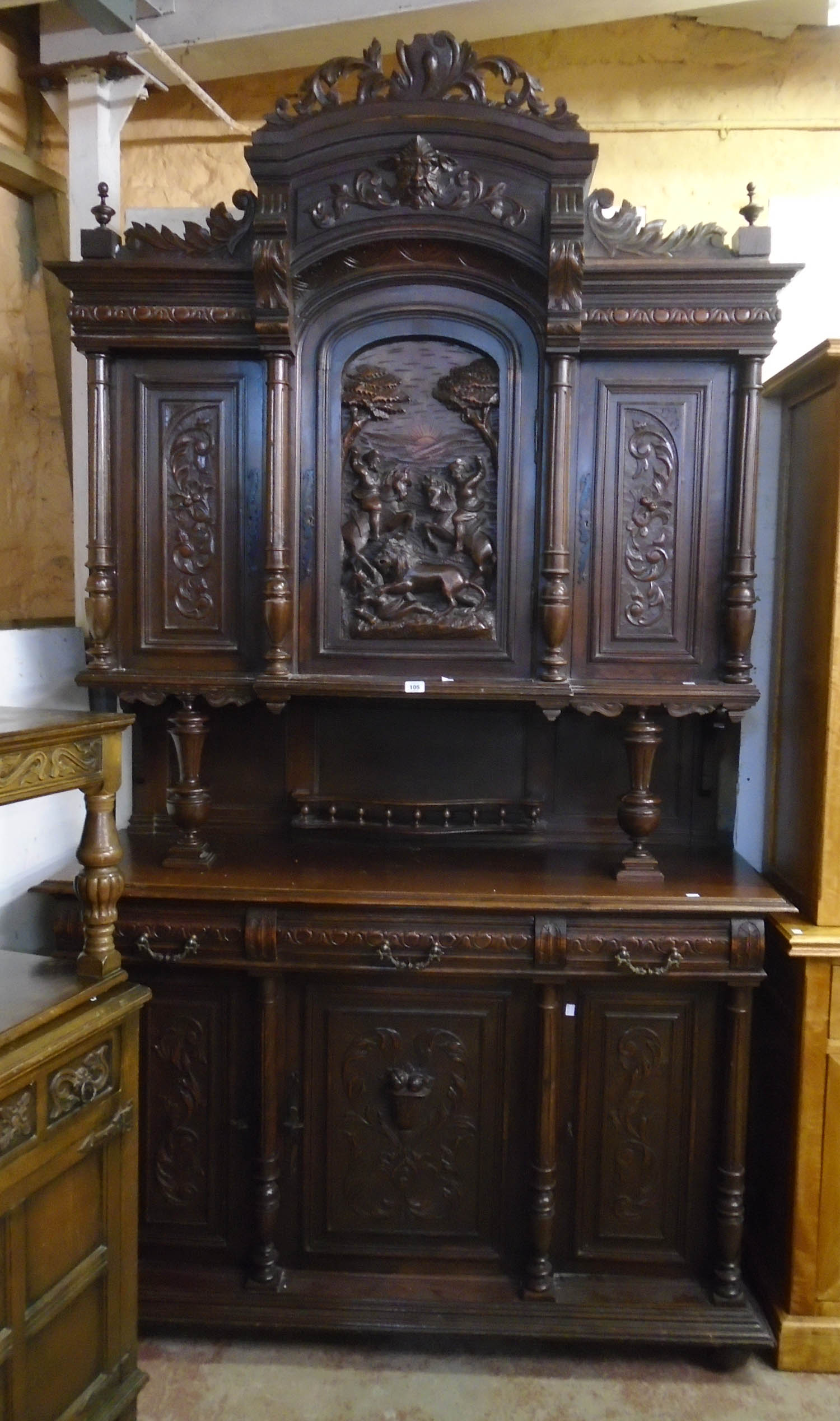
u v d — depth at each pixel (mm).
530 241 1913
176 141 2521
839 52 2391
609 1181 2049
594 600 2051
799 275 2348
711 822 2387
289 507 2033
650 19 2414
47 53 2371
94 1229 1617
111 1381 1672
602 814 2371
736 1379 1984
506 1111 2031
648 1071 2025
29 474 2506
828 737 1941
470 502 2072
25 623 2443
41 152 2531
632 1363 2031
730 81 2414
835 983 1938
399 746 2381
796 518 2178
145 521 2090
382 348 2086
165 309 1997
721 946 1959
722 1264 2018
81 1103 1562
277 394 1985
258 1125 2021
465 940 1958
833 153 2404
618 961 1945
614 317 1950
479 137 1890
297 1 2215
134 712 2381
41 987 1621
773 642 2320
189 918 1995
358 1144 2051
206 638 2100
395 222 1926
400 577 2070
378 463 2094
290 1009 2031
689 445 2031
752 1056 2275
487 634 2068
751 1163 2270
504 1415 1888
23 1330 1431
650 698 2004
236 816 2420
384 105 1885
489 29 2252
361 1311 1994
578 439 2035
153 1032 2049
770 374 2361
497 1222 2053
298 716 2375
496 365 2049
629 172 2449
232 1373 1980
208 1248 2074
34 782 1461
